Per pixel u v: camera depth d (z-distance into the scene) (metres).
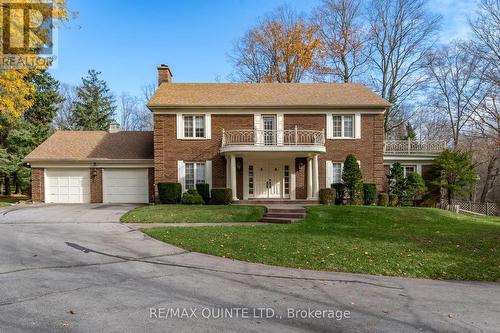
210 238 10.52
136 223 13.95
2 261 7.77
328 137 21.06
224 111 20.89
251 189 21.22
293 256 8.57
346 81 37.06
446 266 7.98
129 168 22.34
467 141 37.91
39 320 4.52
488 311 5.23
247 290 6.03
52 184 22.19
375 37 35.47
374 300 5.65
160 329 4.31
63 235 11.07
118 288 5.96
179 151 20.83
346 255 8.75
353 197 19.42
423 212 16.22
